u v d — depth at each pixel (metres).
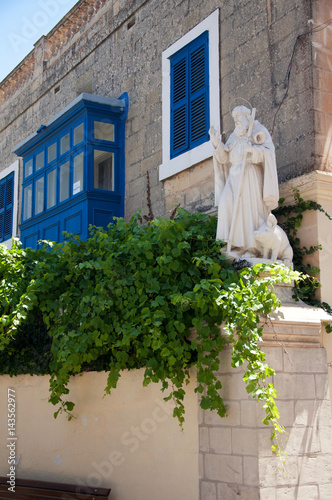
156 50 11.08
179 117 10.29
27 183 13.42
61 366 7.67
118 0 12.27
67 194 11.97
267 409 6.00
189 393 7.02
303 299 7.45
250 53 9.04
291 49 8.36
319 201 7.70
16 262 8.36
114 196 11.30
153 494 7.13
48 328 8.00
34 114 14.96
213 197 9.40
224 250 7.15
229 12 9.55
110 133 11.61
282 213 7.93
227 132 9.27
